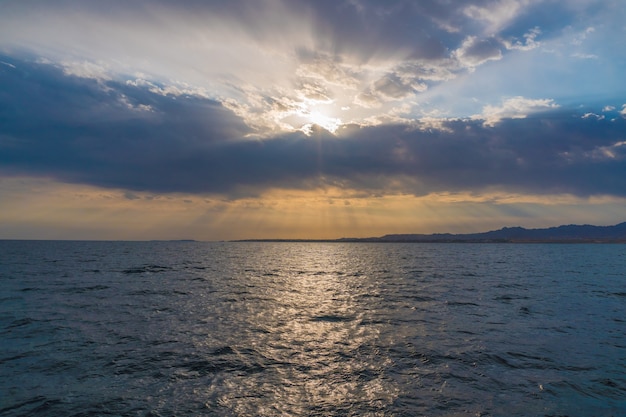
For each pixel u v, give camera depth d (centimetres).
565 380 995
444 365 1108
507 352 1236
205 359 1149
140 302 2166
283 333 1479
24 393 892
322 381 983
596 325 1639
